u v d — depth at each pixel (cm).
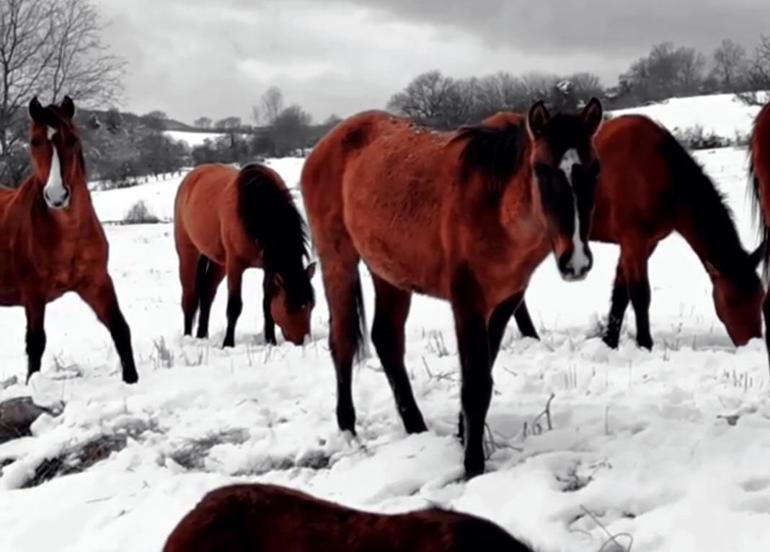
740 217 2044
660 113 4641
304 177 721
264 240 1120
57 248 866
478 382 573
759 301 911
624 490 512
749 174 751
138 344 1159
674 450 554
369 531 348
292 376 847
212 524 370
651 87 7112
